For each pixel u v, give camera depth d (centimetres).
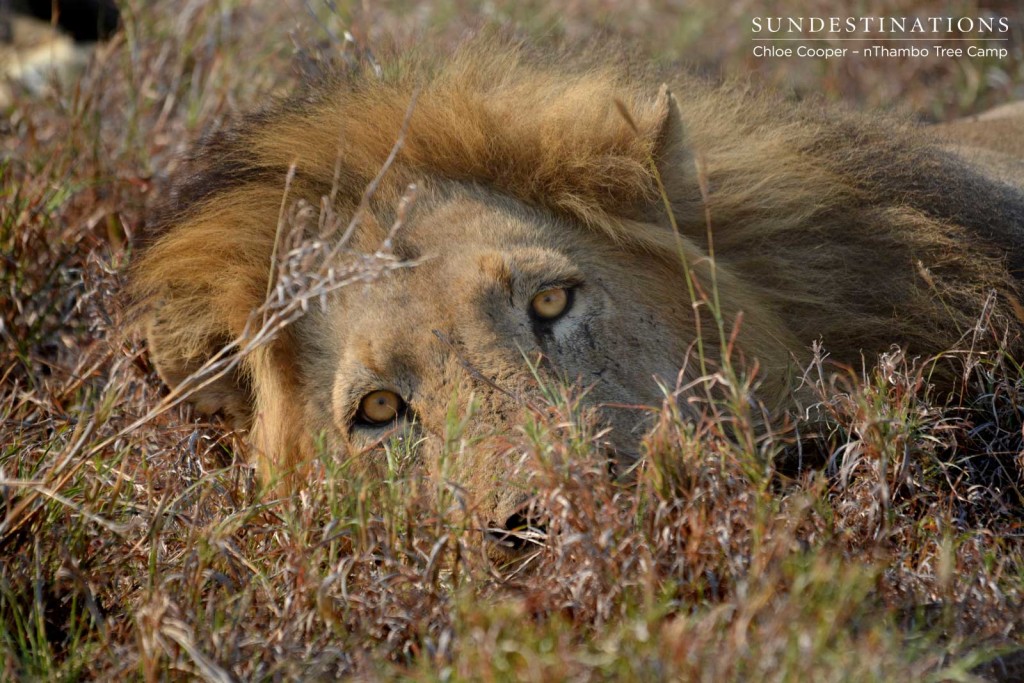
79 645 625
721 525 570
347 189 774
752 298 784
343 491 671
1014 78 1482
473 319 693
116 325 871
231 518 645
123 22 1397
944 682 505
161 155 1128
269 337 657
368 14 1301
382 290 713
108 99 1240
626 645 486
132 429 689
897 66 1498
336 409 723
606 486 598
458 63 844
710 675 461
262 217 789
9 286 959
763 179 813
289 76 1230
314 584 587
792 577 512
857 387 677
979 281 800
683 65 979
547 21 1465
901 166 841
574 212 754
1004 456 727
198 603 589
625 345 717
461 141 764
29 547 666
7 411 816
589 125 775
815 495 598
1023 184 902
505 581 605
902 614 545
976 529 638
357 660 548
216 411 827
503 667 477
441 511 604
